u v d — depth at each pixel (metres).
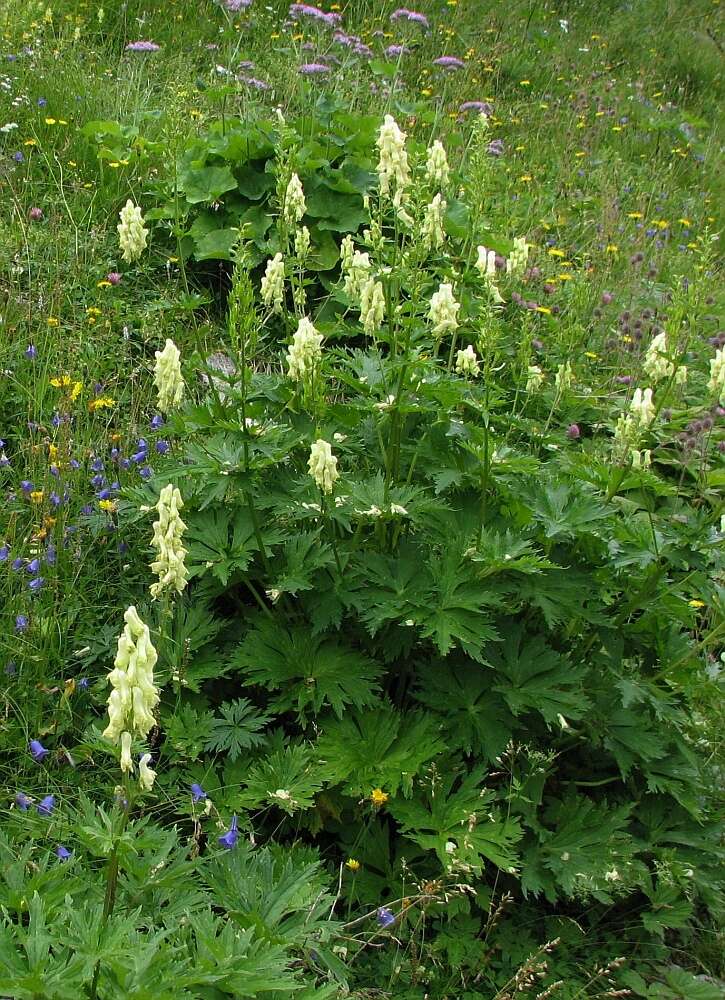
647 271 2.40
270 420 1.32
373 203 1.98
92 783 1.18
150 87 2.56
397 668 1.28
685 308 1.25
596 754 1.31
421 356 1.32
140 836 1.00
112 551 1.39
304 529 1.31
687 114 3.62
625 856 1.19
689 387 1.86
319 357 1.26
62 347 1.67
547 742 1.28
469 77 3.33
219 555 1.25
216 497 1.28
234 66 2.85
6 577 1.31
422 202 1.28
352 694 1.20
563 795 1.26
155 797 1.13
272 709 1.20
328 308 1.92
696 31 4.54
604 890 1.17
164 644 1.21
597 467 1.31
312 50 2.91
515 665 1.23
